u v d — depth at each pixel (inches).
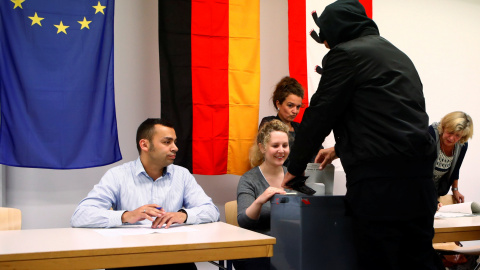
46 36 111.4
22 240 58.7
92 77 114.8
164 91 123.3
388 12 165.0
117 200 85.2
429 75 171.2
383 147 62.3
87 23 114.9
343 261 69.2
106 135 116.3
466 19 179.0
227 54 129.0
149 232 66.7
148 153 85.5
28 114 109.7
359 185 64.4
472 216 95.8
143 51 136.1
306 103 134.9
